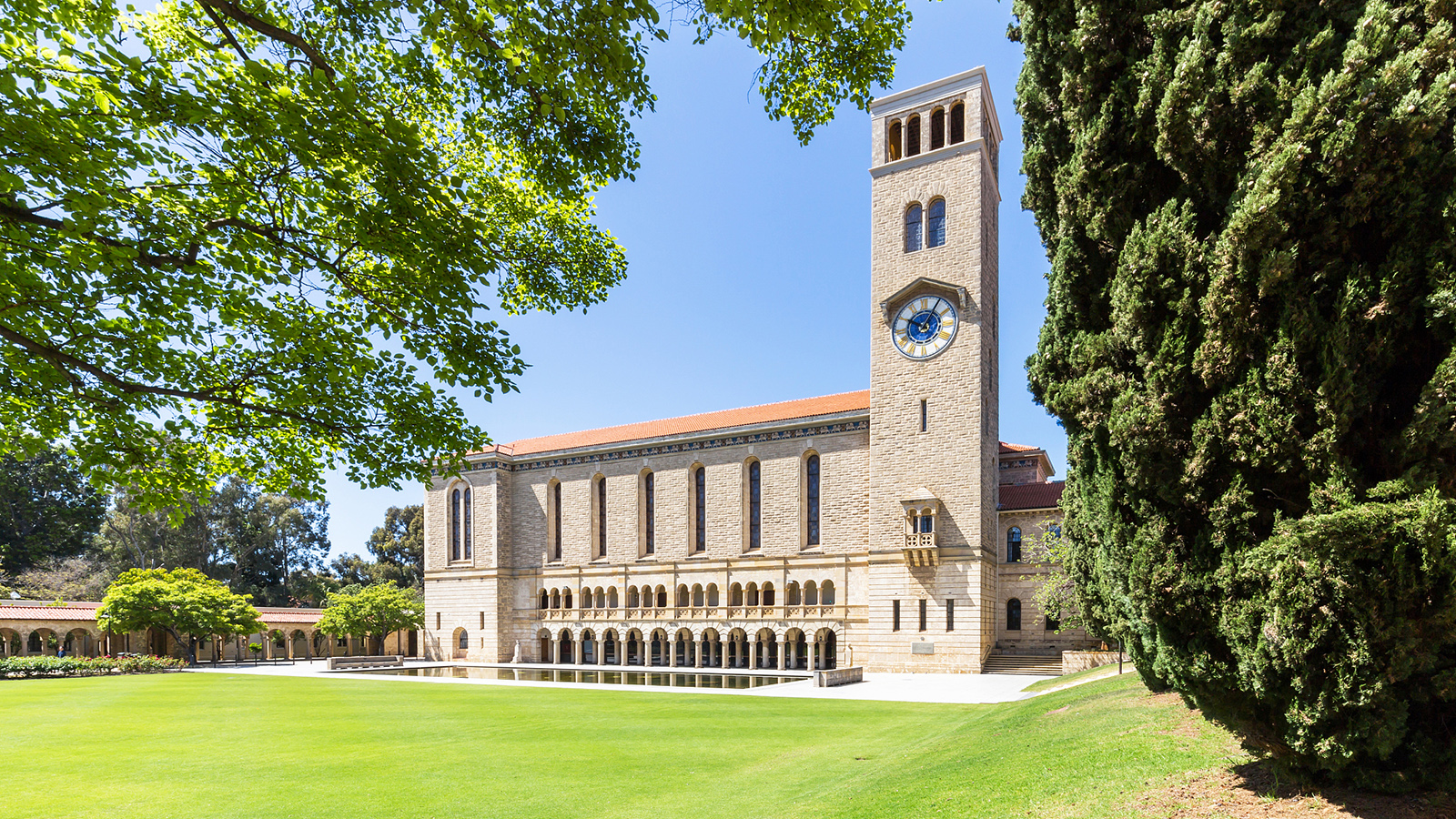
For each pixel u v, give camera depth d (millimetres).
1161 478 9219
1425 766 8039
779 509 59531
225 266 11086
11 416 12055
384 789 15781
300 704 31875
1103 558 11383
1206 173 9156
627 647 64250
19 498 83875
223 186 10477
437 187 12297
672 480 64562
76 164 8781
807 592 59844
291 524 110125
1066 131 11930
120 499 92688
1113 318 10117
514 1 9867
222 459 14734
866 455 56500
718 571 60875
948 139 54406
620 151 13781
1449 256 7316
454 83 13484
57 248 9656
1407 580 7219
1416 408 7363
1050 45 11727
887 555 52594
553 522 71125
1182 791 10258
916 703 31281
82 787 16016
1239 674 8719
